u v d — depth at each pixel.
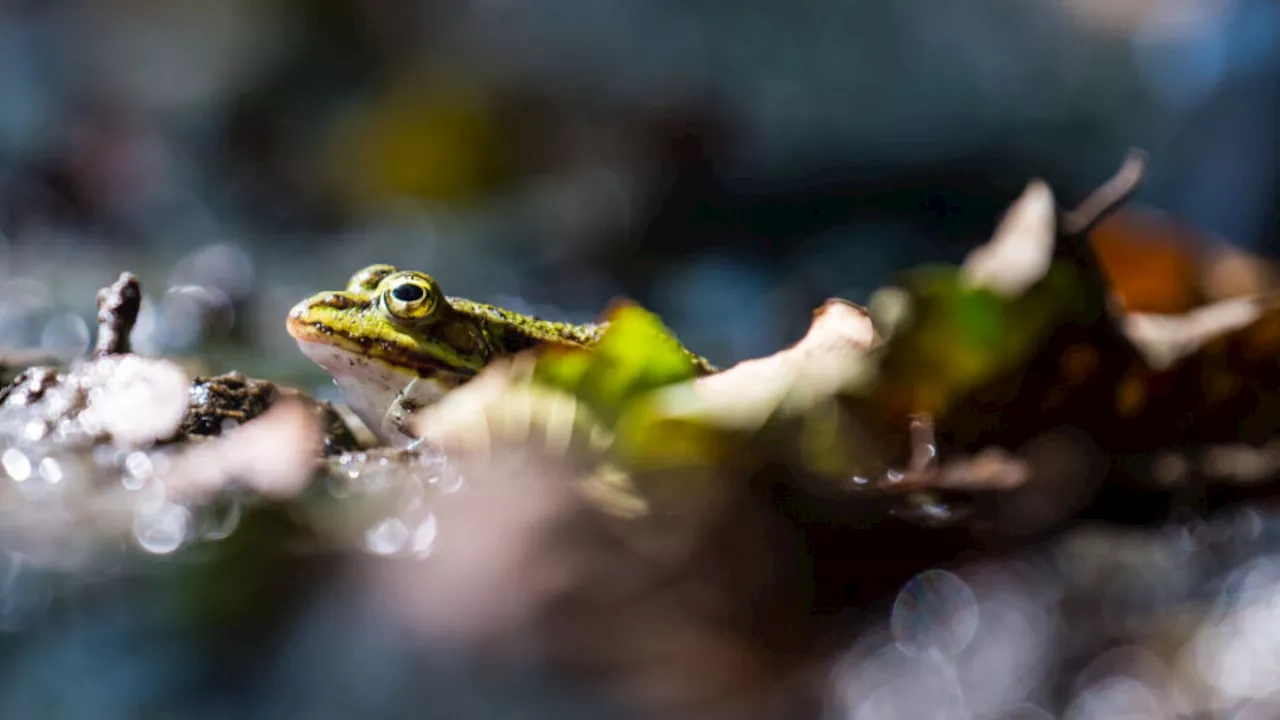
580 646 0.46
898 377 0.49
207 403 0.50
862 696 0.46
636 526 0.47
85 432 0.49
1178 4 1.14
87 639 0.46
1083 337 0.50
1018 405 0.50
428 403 0.52
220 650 0.46
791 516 0.47
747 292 0.83
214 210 1.11
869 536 0.48
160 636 0.46
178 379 0.50
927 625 0.47
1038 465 0.49
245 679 0.46
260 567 0.47
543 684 0.46
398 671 0.46
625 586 0.46
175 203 1.11
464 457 0.48
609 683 0.46
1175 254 0.65
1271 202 0.94
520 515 0.47
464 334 0.52
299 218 1.12
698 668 0.46
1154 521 0.50
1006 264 0.50
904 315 0.49
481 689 0.46
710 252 0.99
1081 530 0.49
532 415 0.48
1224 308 0.52
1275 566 0.48
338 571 0.47
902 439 0.49
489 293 0.82
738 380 0.48
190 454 0.49
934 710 0.46
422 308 0.52
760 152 1.15
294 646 0.46
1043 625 0.47
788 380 0.48
